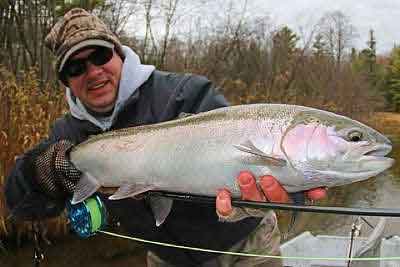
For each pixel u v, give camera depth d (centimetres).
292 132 81
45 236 233
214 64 607
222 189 84
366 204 352
